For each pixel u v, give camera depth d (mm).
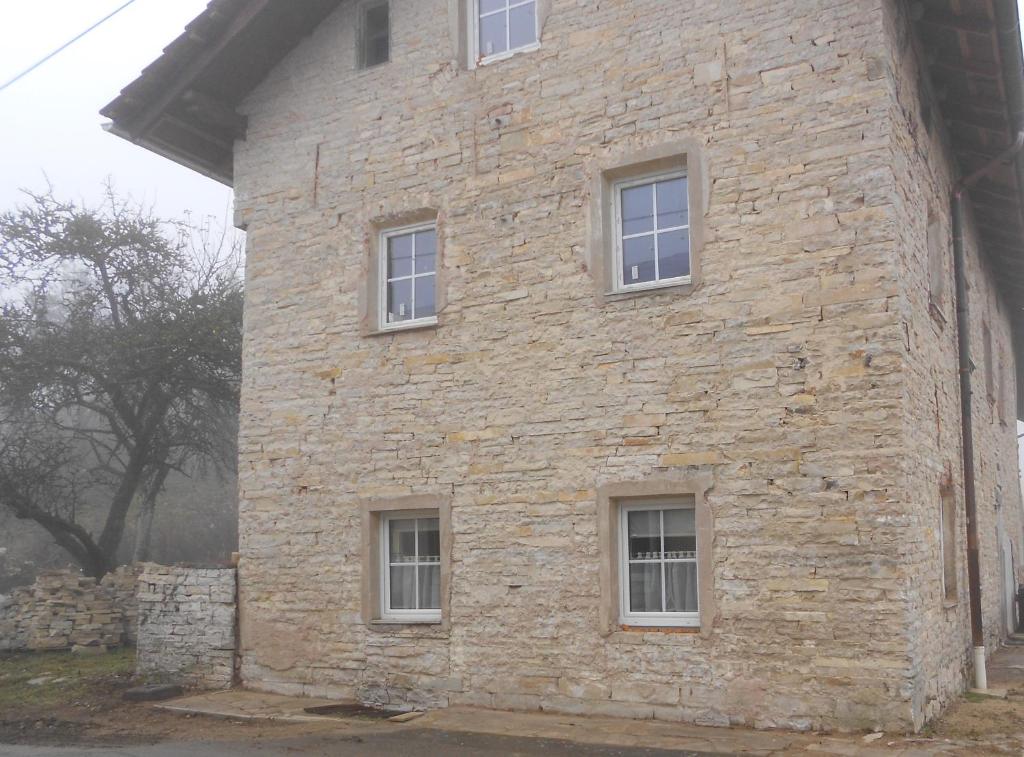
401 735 8445
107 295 19641
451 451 9914
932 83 10117
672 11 9320
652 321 9039
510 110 10039
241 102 11727
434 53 10586
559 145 9711
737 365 8633
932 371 9484
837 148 8453
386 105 10805
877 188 8273
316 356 10852
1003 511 15281
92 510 26016
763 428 8461
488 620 9508
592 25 9703
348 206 10891
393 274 10812
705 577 8516
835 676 7945
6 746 8672
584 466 9195
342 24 11219
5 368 18047
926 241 9578
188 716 9789
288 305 11117
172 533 26672
